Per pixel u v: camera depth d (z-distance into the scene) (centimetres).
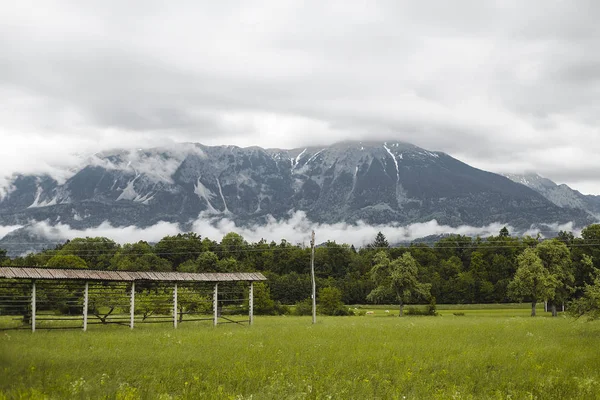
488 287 12900
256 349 2839
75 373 2047
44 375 1969
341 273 15512
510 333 3947
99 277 4456
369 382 2009
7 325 4478
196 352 2703
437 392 1889
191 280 5006
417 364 2414
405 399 1811
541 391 1923
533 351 2831
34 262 12525
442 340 3406
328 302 9144
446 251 15938
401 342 3266
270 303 8962
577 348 3041
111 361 2378
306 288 12606
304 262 15412
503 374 2242
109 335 3697
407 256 8956
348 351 2825
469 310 10706
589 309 3909
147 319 5850
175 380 2017
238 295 8800
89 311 6019
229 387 1922
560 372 2248
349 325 5109
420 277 13212
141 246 14075
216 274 5312
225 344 3100
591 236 10350
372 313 9519
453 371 2289
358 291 12812
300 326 4944
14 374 1950
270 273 13125
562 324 5038
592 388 1927
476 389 2022
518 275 8494
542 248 8825
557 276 8575
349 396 1847
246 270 13062
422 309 10119
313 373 2178
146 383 1938
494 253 14288
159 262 13212
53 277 4169
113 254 13912
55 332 4025
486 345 3138
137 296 5291
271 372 2177
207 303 6556
